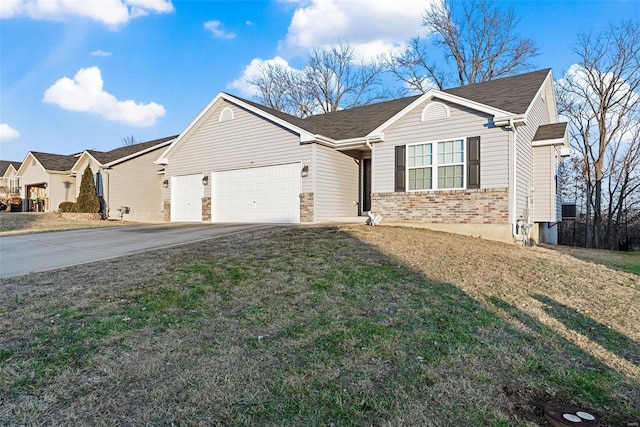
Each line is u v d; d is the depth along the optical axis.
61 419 2.41
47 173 25.33
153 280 5.60
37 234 11.77
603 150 23.00
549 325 4.25
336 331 3.87
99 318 4.14
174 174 17.08
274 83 33.25
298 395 2.71
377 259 6.96
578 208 26.25
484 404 2.63
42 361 3.17
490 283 5.89
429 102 11.72
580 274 7.00
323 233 9.70
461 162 11.15
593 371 3.19
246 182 14.73
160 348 3.43
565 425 2.35
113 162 22.12
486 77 27.20
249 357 3.29
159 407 2.55
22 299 4.82
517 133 10.66
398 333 3.85
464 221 11.05
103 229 13.28
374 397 2.70
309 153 13.12
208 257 7.10
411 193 11.98
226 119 15.34
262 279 5.63
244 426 2.36
